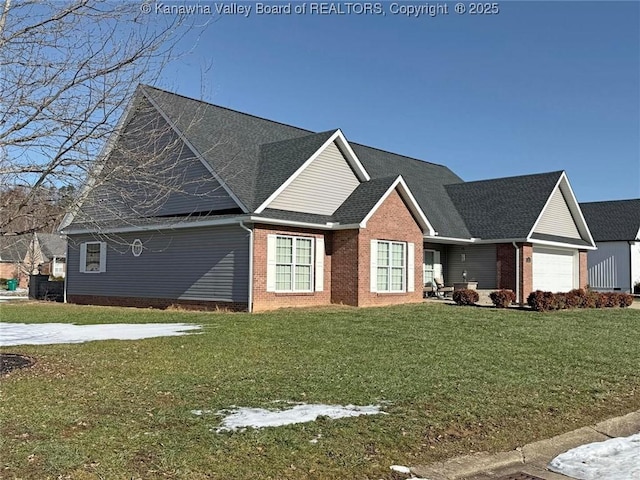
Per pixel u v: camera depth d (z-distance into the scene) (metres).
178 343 12.45
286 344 12.59
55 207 9.23
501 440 7.02
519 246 27.61
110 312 20.02
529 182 30.61
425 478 5.82
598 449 6.85
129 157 9.55
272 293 20.00
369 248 21.80
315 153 21.58
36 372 9.41
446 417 7.54
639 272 39.53
